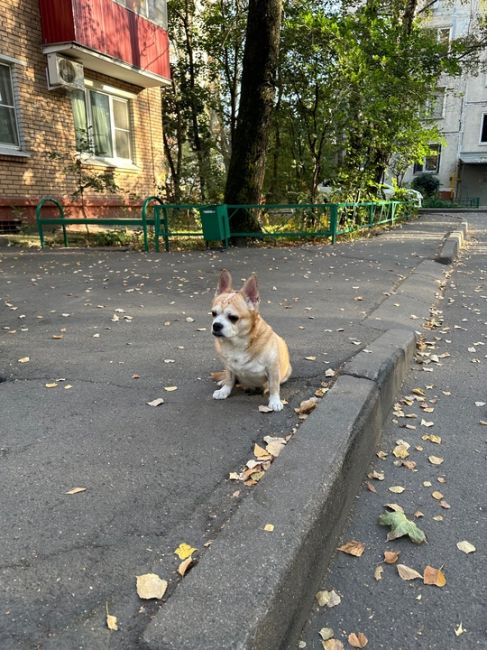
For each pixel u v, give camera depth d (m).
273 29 7.60
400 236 9.31
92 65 9.06
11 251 7.29
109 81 9.84
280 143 11.35
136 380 2.64
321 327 3.58
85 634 1.10
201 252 7.38
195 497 1.62
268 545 1.31
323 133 9.16
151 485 1.69
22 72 7.88
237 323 2.16
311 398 2.34
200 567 1.24
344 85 8.70
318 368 2.76
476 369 3.18
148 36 9.82
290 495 1.52
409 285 5.04
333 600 1.46
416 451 2.27
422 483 2.04
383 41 9.41
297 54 9.27
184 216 10.70
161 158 11.80
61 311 4.09
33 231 8.23
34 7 7.98
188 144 15.52
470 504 1.90
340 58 8.45
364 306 4.21
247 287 2.23
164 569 1.30
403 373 3.02
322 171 9.75
